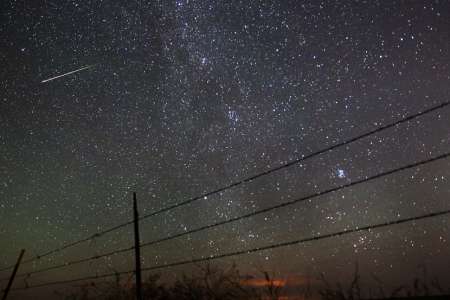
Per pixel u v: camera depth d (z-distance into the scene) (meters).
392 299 3.55
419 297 3.47
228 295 6.87
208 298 6.98
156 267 5.49
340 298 5.61
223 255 4.88
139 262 5.50
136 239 5.58
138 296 5.36
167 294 7.52
